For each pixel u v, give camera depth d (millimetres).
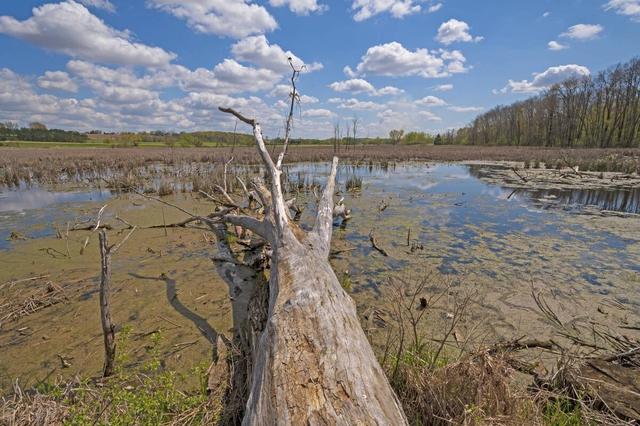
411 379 2090
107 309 2373
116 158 21594
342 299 2322
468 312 3477
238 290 3971
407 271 4590
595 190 11617
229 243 5660
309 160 23750
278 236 3408
